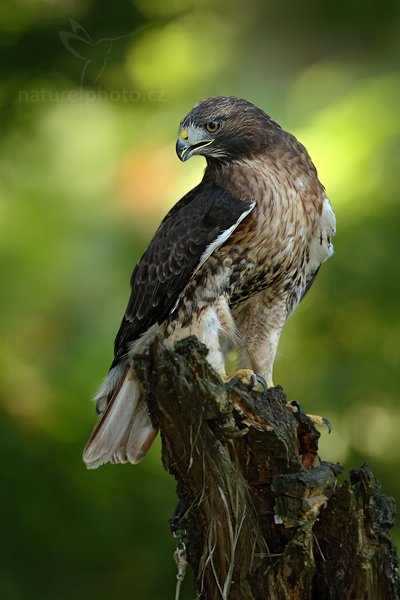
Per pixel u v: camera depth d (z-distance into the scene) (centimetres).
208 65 1421
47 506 1120
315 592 718
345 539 707
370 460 1237
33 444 1152
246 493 718
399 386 1234
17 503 1112
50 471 1140
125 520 1135
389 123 1327
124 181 1409
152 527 1139
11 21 1149
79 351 1342
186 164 1400
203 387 687
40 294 1404
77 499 1135
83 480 1145
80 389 1249
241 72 1567
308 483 705
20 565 1105
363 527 704
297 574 709
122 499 1145
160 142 1411
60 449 1157
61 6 1150
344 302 1268
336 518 707
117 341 1041
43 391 1226
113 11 1149
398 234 1261
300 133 1359
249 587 719
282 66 1590
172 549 1129
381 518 711
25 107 1205
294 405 784
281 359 1273
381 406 1247
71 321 1391
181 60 1323
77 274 1402
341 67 1506
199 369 699
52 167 1411
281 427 723
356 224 1268
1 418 1171
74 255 1412
